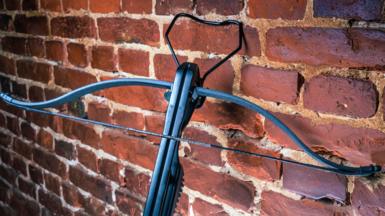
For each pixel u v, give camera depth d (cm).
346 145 59
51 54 108
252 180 73
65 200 120
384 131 54
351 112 57
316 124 61
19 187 142
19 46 120
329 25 56
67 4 97
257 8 63
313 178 64
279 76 63
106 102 96
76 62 100
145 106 87
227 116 73
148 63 83
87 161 107
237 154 73
